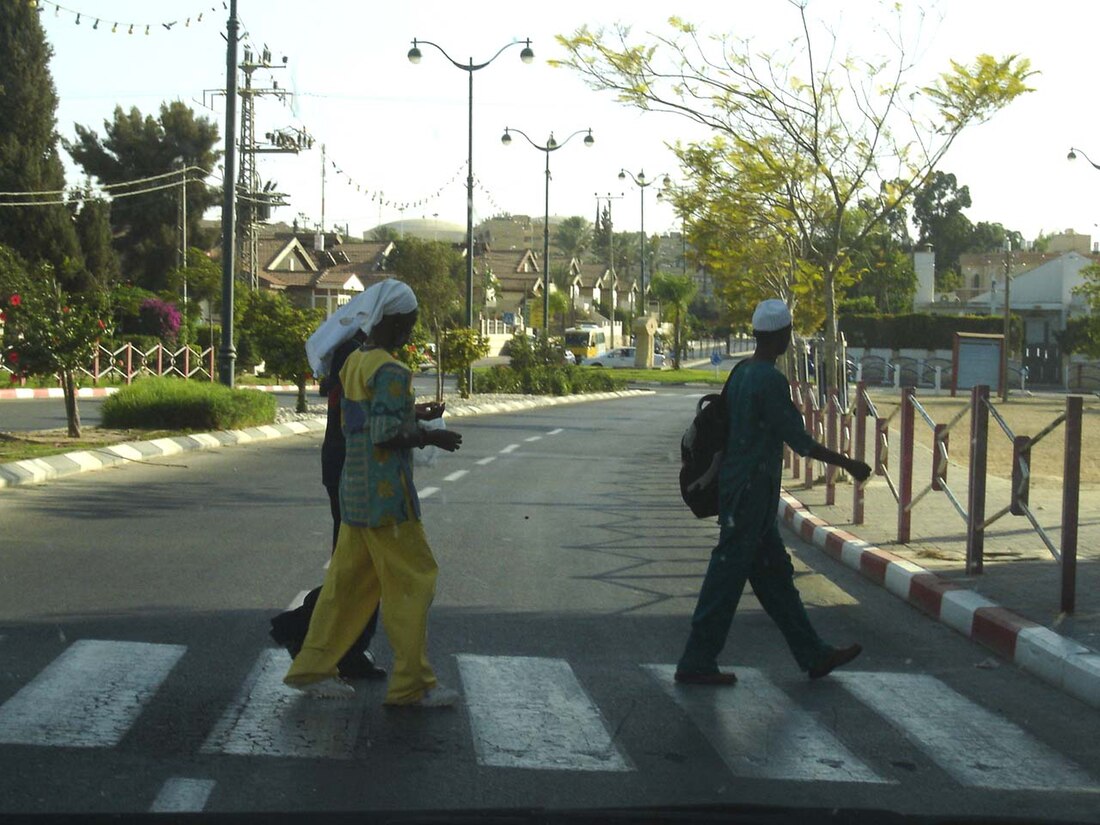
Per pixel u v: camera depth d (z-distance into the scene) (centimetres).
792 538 1205
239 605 780
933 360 6103
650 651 706
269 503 1273
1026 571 912
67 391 1805
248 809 434
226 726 532
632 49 1619
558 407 3819
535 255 10212
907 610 858
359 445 556
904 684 653
